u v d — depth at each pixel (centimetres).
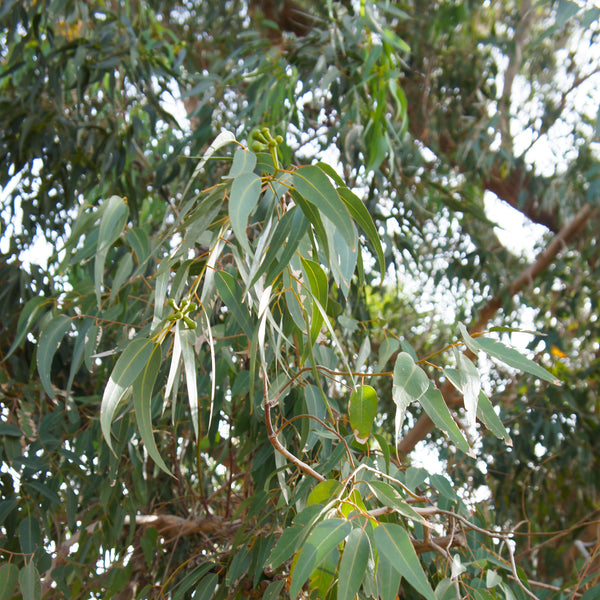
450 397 354
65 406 190
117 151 250
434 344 401
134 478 195
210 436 199
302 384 159
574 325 392
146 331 118
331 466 139
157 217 296
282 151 235
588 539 335
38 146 255
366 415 124
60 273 145
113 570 196
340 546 108
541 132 373
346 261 123
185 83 279
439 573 167
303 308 117
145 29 292
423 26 359
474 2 356
